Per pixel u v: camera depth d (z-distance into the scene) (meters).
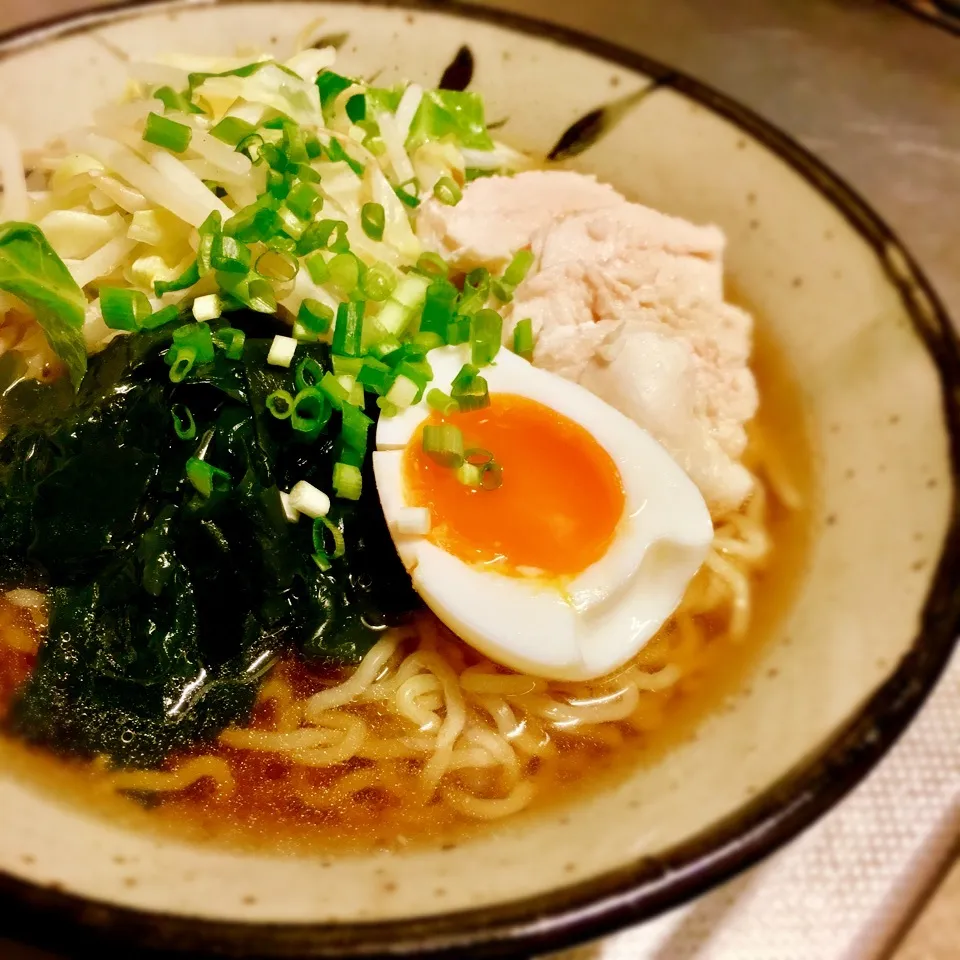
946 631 0.14
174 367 0.15
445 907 0.12
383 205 0.19
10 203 0.18
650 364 0.17
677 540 0.16
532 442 0.17
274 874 0.13
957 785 0.16
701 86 0.21
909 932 0.15
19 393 0.17
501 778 0.15
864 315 0.18
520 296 0.19
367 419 0.16
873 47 0.30
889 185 0.26
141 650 0.15
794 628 0.16
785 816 0.12
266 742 0.15
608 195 0.21
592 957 0.14
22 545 0.16
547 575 0.15
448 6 0.22
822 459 0.18
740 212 0.21
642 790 0.14
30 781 0.14
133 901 0.11
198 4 0.22
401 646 0.17
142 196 0.17
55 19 0.21
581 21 0.29
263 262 0.17
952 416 0.16
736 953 0.14
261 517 0.16
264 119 0.19
